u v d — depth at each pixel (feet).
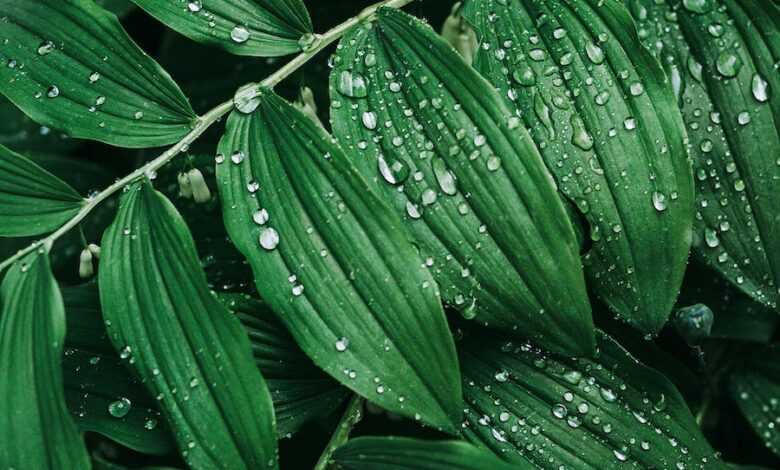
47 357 1.66
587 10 1.74
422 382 1.66
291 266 1.67
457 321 1.78
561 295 1.68
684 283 1.93
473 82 1.70
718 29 1.79
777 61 1.78
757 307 1.92
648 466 1.75
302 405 1.79
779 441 1.90
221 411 1.66
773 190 1.77
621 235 1.70
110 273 1.69
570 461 1.75
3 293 1.68
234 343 1.67
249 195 1.69
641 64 1.72
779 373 1.92
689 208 1.70
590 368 1.77
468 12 1.75
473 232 1.68
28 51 1.72
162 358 1.67
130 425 1.75
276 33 1.75
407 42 1.73
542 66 1.73
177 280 1.68
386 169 1.69
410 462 1.69
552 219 1.68
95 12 1.73
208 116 1.73
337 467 1.77
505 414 1.76
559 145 1.71
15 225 1.71
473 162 1.69
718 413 2.00
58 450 1.65
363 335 1.66
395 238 1.67
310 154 1.69
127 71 1.73
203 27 1.74
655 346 1.88
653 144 1.71
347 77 1.72
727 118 1.78
